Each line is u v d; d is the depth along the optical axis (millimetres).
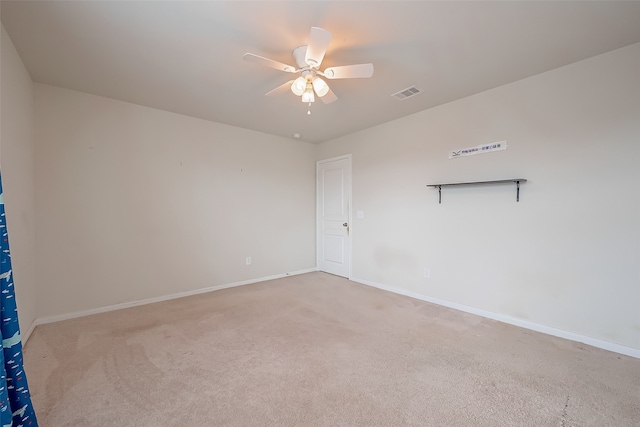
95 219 2977
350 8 1680
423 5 1651
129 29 1878
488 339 2355
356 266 4332
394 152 3756
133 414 1491
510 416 1478
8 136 1978
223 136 3934
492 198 2820
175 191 3512
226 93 2904
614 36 1970
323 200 4969
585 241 2297
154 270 3355
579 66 2303
